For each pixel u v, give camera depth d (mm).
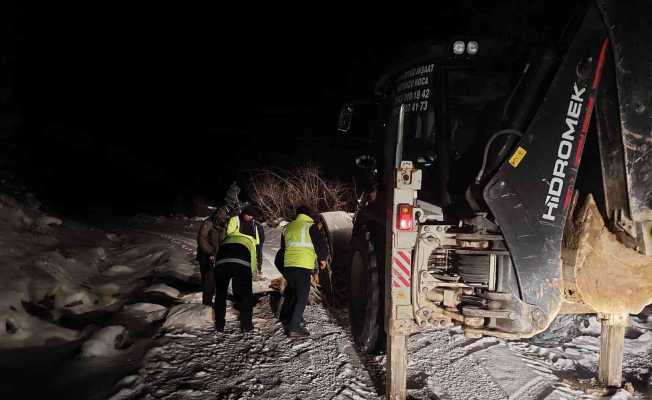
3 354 4711
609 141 3760
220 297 5484
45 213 9922
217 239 6125
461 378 4629
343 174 14109
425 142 4820
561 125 3801
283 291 6844
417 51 4969
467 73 4684
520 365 4918
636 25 3619
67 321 5816
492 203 3811
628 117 3658
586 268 3986
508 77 4551
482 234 3971
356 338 5215
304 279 5473
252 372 4559
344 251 6570
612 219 3867
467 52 4527
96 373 4383
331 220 6801
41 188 15570
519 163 3812
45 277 6406
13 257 6699
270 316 6094
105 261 8609
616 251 3951
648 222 3773
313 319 6051
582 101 3775
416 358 5039
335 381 4461
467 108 4676
